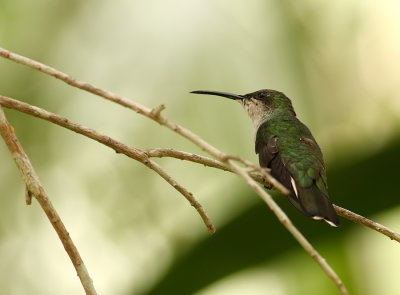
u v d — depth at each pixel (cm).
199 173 1033
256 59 1044
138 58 1056
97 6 1075
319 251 930
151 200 1031
